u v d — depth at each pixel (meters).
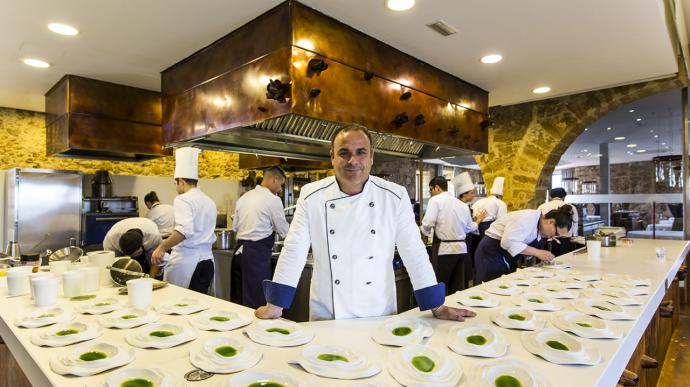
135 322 1.36
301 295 3.15
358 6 2.29
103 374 0.99
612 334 1.21
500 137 5.13
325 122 2.87
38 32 2.54
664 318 2.78
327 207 1.49
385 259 1.53
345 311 1.48
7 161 4.55
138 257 3.01
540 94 4.12
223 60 2.68
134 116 3.70
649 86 3.92
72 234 4.47
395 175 5.05
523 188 4.94
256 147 3.38
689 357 2.93
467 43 2.80
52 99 3.70
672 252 3.20
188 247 2.85
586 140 7.08
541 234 2.74
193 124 2.98
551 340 1.14
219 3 2.21
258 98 2.44
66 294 1.82
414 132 3.12
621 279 2.05
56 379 0.96
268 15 2.36
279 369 0.99
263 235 3.33
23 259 2.77
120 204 4.97
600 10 2.30
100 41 2.69
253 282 3.26
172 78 3.20
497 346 1.10
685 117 4.46
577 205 6.29
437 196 3.81
